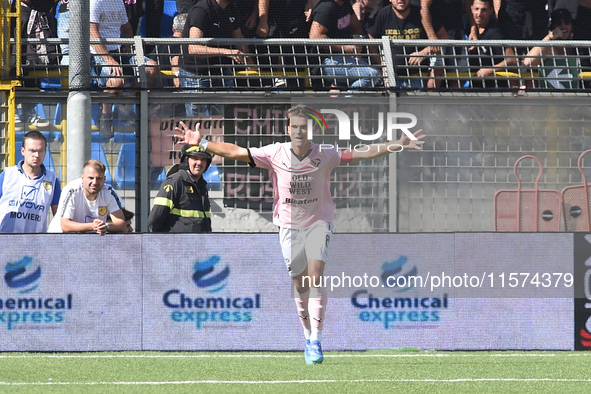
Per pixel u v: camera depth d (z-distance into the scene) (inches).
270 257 770.8
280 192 711.1
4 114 1043.9
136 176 1099.3
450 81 1144.8
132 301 764.6
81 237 762.8
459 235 776.9
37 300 758.5
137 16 1155.9
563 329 781.3
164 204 821.2
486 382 598.2
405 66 1100.5
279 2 1144.8
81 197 790.5
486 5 1177.4
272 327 769.6
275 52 1132.5
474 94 1053.2
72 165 933.8
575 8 1196.5
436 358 724.7
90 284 762.8
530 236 780.6
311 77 1090.1
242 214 1089.4
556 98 1067.9
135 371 641.0
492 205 1043.9
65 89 1027.9
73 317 761.6
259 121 1099.3
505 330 778.2
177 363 687.7
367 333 770.8
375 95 1043.9
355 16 1160.2
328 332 767.7
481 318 777.6
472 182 1048.8
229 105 1102.4
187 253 768.3
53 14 1109.1
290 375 625.6
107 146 1091.9
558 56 1123.3
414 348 772.6
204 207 845.2
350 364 686.5
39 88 1057.5
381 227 1026.7
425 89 1033.5
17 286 757.9
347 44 1118.4
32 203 832.9
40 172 844.0
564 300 781.3
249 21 1146.0
